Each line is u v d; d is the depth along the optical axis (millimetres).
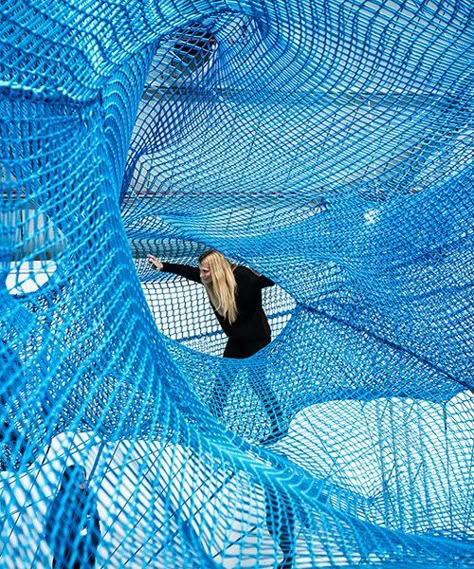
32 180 1855
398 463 3152
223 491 1922
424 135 3475
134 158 4082
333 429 3436
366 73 3400
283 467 2508
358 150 3648
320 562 1829
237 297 4055
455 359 3705
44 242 1843
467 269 3641
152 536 1657
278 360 4070
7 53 1739
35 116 1863
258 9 3266
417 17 2883
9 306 1809
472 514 2770
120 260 2133
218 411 3676
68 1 2029
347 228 3902
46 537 1594
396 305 3883
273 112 3789
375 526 2195
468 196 3498
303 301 4223
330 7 3006
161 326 5191
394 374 3793
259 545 1776
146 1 2529
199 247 5285
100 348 1937
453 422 3426
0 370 1820
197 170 4156
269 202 4117
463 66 3098
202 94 3994
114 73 2379
